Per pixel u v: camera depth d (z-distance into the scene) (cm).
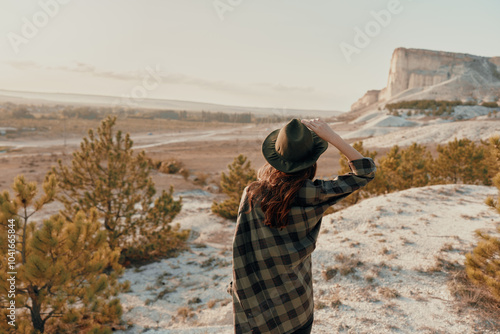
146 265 971
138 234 1111
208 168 4291
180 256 1035
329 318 402
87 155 957
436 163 1507
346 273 534
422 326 356
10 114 19150
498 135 394
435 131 6694
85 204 943
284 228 131
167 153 6141
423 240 621
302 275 142
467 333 333
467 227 660
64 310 473
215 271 841
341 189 130
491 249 393
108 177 955
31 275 415
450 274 474
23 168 3781
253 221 135
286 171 127
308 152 128
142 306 663
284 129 130
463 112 15012
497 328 335
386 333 351
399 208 845
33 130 12456
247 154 5678
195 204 2036
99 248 531
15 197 455
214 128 17875
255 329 138
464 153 1391
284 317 137
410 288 456
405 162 1373
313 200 129
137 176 1029
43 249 441
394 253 582
